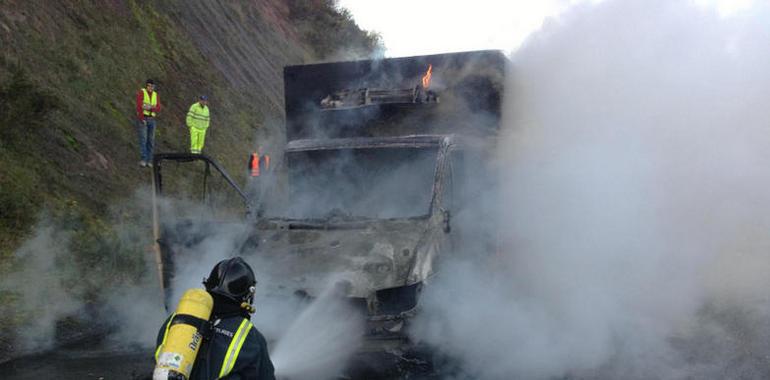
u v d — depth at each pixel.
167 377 2.74
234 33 23.55
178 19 19.81
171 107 15.81
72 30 14.44
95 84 13.52
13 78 10.25
